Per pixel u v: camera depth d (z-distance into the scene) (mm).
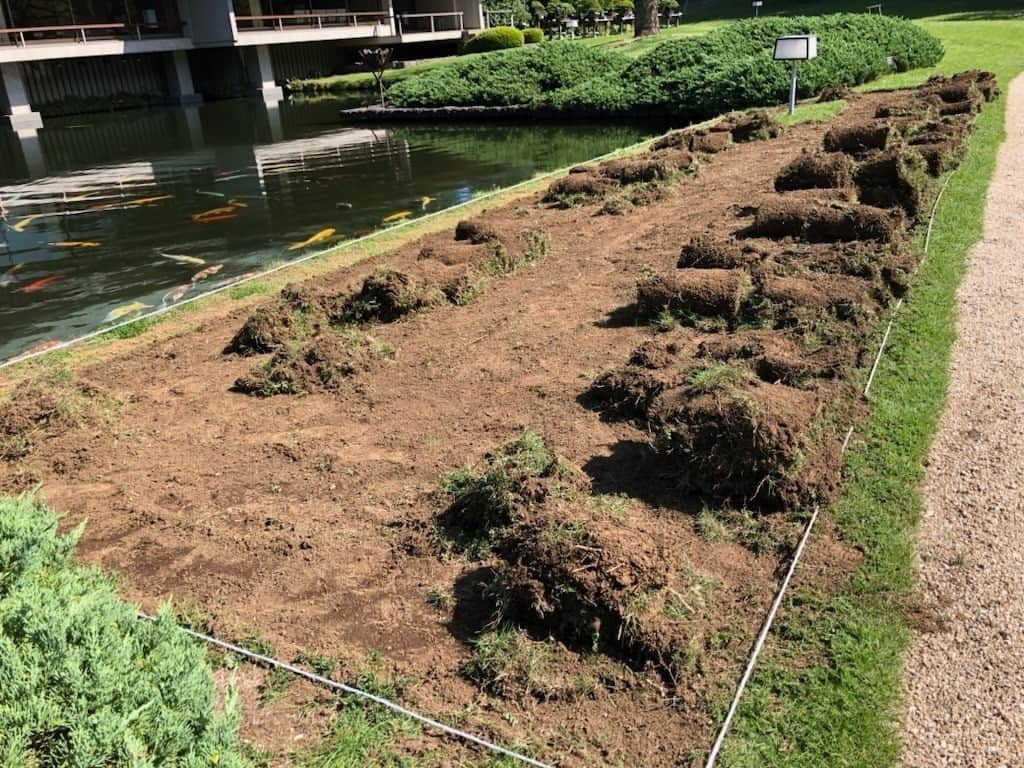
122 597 3691
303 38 34531
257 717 3000
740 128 14062
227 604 3635
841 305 5855
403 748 2855
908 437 4602
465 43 36406
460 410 5281
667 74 22062
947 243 7535
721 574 3639
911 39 21297
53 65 30328
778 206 7688
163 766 2064
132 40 29828
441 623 3467
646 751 2828
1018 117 12961
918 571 3609
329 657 3291
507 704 3045
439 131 22703
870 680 3055
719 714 2951
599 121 22562
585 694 3068
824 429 4441
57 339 7973
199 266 10234
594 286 7426
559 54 25641
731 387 4340
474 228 8578
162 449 5078
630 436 4754
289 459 4848
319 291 7105
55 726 1985
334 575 3797
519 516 3852
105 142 22562
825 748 2803
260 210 13250
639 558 3320
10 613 2258
